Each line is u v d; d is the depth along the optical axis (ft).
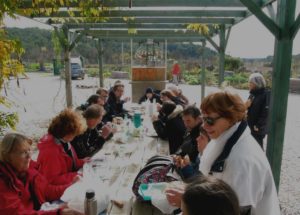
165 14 17.13
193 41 30.25
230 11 17.16
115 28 22.31
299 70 51.75
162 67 30.94
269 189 4.17
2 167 5.30
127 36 27.04
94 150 9.41
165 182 5.87
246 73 60.64
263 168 4.02
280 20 9.00
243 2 9.01
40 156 6.91
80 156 8.86
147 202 5.60
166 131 10.25
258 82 12.55
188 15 17.37
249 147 4.07
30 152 5.77
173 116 10.16
